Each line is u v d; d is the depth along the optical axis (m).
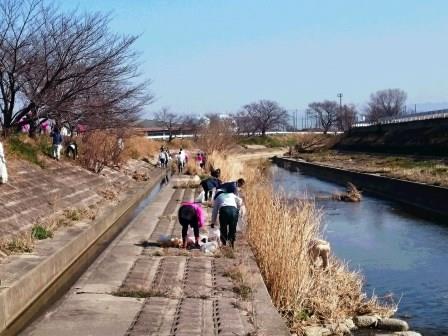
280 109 134.50
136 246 12.91
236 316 8.06
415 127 58.06
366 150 66.06
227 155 45.44
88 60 22.09
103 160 27.84
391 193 32.62
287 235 9.96
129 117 36.12
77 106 22.41
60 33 23.81
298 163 61.62
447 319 10.52
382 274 14.20
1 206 13.26
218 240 12.56
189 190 27.39
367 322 9.62
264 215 12.04
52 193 17.38
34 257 11.06
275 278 9.57
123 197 23.06
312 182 43.19
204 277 10.16
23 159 18.78
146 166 41.94
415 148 52.84
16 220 13.18
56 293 10.48
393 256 16.44
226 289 9.42
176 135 95.25
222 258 11.60
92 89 22.47
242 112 124.44
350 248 17.73
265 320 7.88
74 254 13.05
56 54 21.52
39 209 15.17
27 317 9.04
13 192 14.82
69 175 21.42
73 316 7.99
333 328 9.09
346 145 75.38
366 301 10.80
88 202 19.64
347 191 33.16
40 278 10.32
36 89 21.25
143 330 7.45
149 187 30.80
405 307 11.30
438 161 42.56
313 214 12.17
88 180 23.14
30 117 22.14
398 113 114.50
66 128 28.89
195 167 40.00
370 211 26.52
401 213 25.88
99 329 7.47
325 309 9.53
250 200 13.95
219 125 53.38
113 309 8.32
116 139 32.59
